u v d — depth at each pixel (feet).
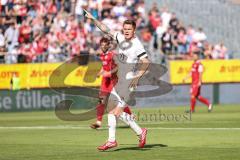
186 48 351.05
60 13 327.26
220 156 119.55
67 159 116.98
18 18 313.73
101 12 342.85
